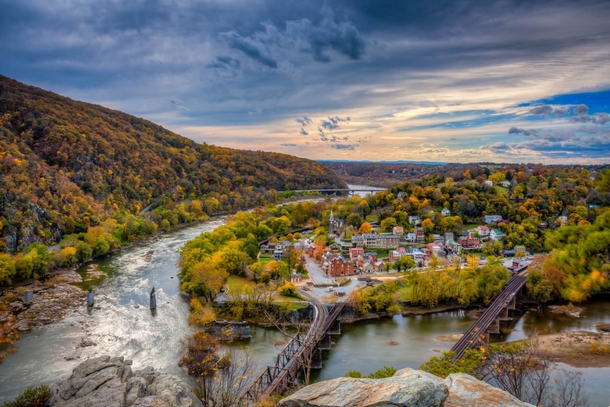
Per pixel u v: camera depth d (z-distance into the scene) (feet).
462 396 127.65
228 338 421.18
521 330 462.60
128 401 209.77
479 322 443.32
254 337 429.79
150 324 444.96
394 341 428.56
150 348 385.29
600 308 530.68
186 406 209.87
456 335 444.55
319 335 377.71
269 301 488.44
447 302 536.42
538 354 352.69
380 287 546.26
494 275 559.38
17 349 377.71
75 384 231.91
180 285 580.71
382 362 378.53
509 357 305.73
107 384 228.43
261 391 276.62
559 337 432.66
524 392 275.18
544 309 534.37
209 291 514.68
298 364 328.29
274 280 591.37
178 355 368.89
